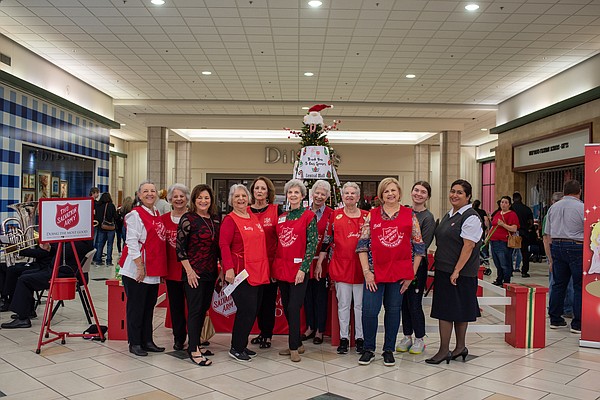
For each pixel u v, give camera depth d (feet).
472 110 53.26
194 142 75.41
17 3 26.48
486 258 37.35
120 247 42.27
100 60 37.01
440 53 34.63
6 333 17.33
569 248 18.08
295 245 14.21
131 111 55.93
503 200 28.12
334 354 15.17
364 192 77.51
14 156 32.53
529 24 28.86
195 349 14.08
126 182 79.92
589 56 35.19
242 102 51.60
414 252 14.12
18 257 20.65
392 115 56.90
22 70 33.86
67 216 16.02
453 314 14.02
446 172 58.59
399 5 26.32
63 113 39.68
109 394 11.48
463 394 11.72
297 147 76.02
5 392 11.55
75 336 16.34
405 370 13.60
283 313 17.69
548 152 41.60
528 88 44.78
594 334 16.07
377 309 14.07
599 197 16.21
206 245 14.14
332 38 31.65
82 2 26.32
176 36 31.55
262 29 30.14
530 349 15.93
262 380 12.61
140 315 14.76
